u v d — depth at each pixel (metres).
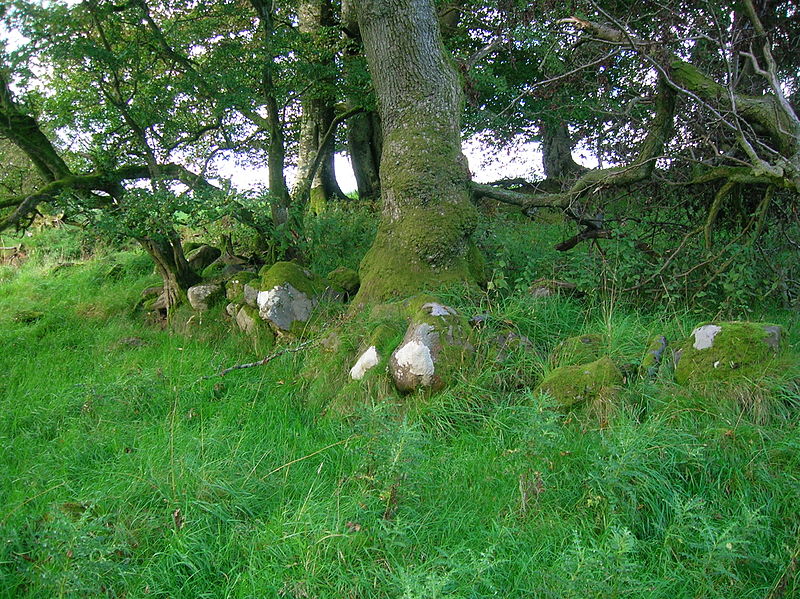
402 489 3.39
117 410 5.01
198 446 4.20
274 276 6.46
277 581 2.99
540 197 6.41
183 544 3.22
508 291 6.23
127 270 9.55
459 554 3.15
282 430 4.64
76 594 2.80
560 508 3.44
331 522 3.31
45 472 4.14
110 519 3.47
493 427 4.28
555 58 6.97
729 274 5.52
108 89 7.32
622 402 4.18
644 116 7.15
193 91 7.35
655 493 3.40
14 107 7.06
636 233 6.34
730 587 2.92
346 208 11.74
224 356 6.28
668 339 5.05
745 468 3.57
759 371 4.18
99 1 6.82
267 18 7.41
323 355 5.50
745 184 5.67
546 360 5.00
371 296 5.98
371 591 2.92
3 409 5.17
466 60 6.87
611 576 2.61
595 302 5.93
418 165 5.87
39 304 8.39
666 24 5.72
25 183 8.03
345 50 8.85
